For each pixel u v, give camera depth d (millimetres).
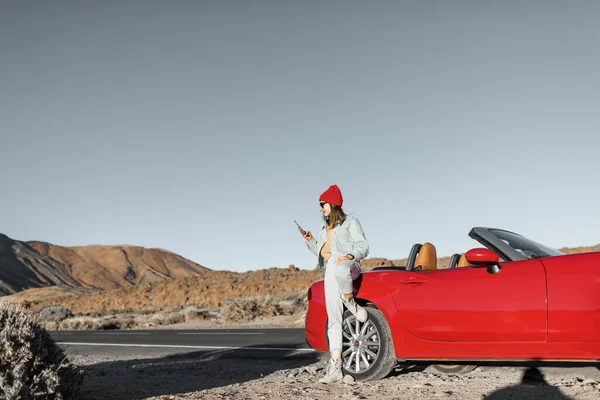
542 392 6176
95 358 14562
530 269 6797
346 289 7348
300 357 12820
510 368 8836
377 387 6957
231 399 6555
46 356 5945
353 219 7594
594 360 6406
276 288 55938
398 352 7391
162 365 12062
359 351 7613
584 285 6461
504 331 6766
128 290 67812
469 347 7000
